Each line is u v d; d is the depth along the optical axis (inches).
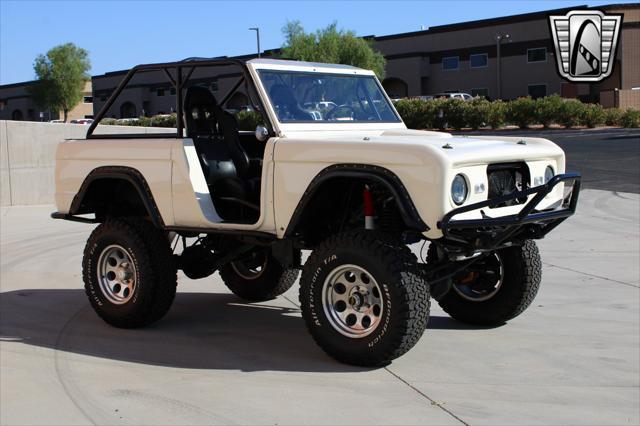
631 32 2037.4
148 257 239.5
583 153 979.9
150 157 237.1
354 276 202.5
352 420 170.1
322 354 219.0
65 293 310.0
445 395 184.7
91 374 205.9
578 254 371.6
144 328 251.8
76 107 3481.8
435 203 184.7
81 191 253.4
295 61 239.3
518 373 200.7
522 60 2183.8
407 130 247.0
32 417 176.6
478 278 244.4
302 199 205.9
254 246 241.0
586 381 194.5
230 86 242.4
